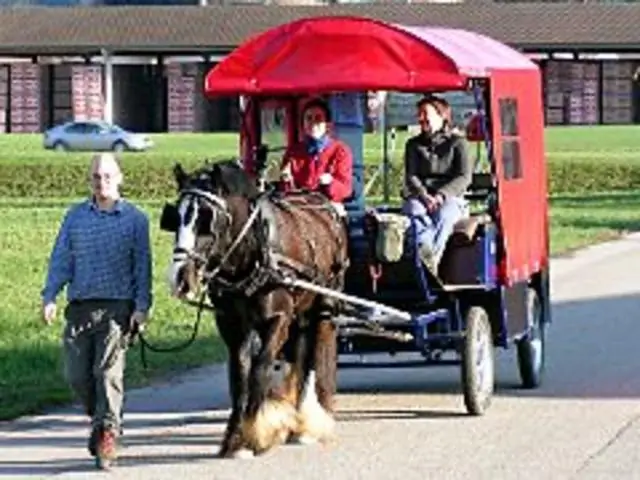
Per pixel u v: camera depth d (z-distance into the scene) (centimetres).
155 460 1461
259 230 1459
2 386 1859
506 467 1420
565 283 3044
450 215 1681
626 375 1950
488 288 1695
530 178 1866
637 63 9306
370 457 1466
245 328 1484
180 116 9312
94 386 1423
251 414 1467
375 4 9612
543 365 1964
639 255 3672
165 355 2102
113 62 9150
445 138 1712
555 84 9356
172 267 1405
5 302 2669
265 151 1780
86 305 1411
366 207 1803
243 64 1720
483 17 9406
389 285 1709
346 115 1800
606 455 1472
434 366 1880
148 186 6378
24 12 9475
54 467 1434
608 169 6488
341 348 1709
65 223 1425
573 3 9750
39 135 9031
